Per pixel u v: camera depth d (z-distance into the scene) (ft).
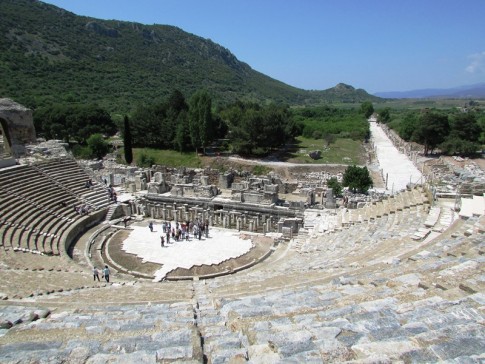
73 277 84.12
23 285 68.69
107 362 24.88
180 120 294.46
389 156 289.94
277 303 38.09
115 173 199.62
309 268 67.67
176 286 69.51
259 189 150.92
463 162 250.57
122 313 40.22
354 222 106.52
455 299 31.50
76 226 128.06
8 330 33.55
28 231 110.73
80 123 327.26
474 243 52.54
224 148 304.50
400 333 26.13
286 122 306.55
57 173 153.99
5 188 127.24
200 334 30.50
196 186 155.22
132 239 128.88
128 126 262.47
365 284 41.34
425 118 288.10
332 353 23.58
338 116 540.93
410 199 106.63
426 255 51.90
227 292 54.24
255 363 23.75
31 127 175.01
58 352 26.63
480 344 23.11
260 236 132.26
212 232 137.39
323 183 198.90
